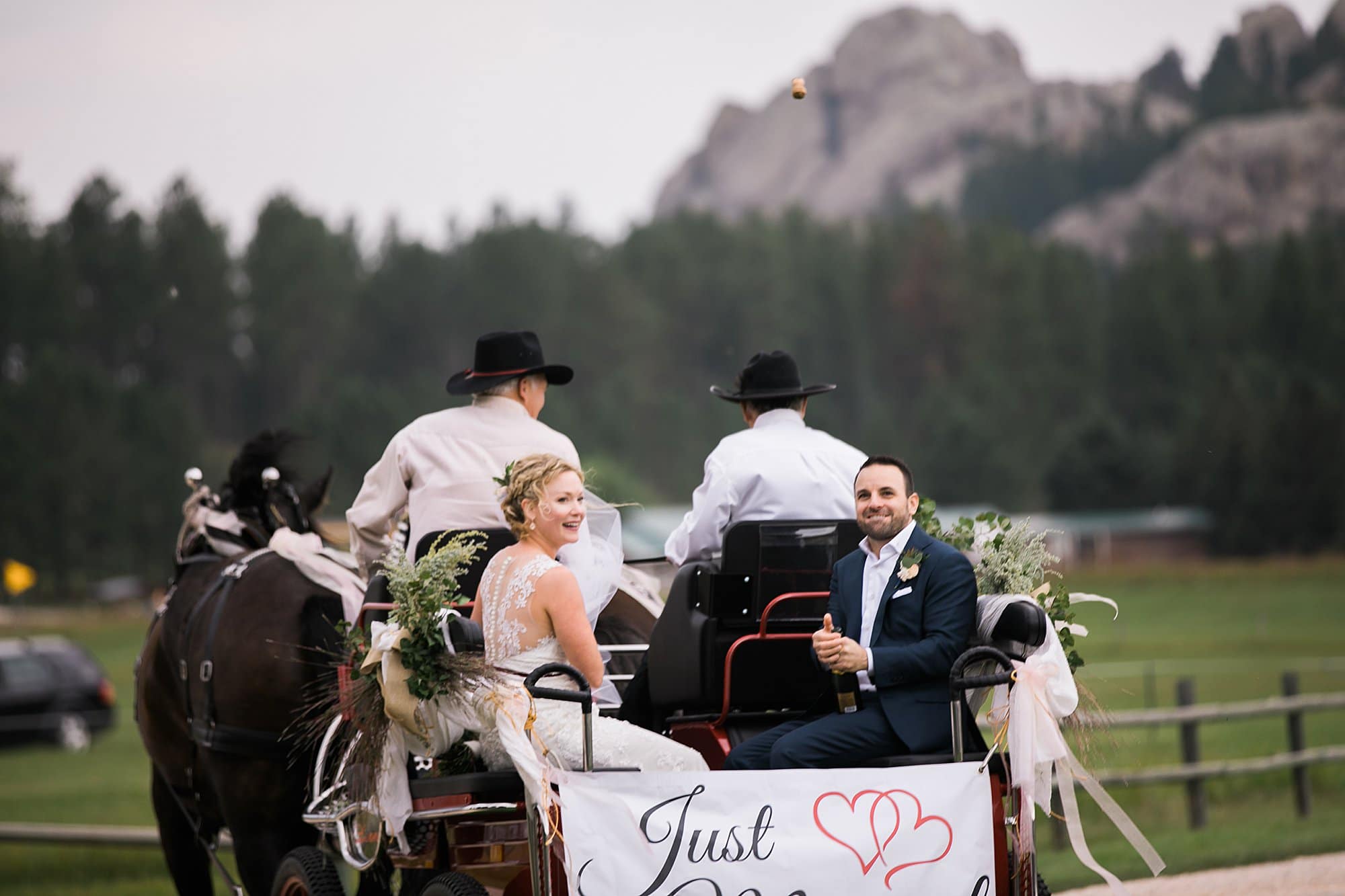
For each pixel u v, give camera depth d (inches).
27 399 4734.3
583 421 5487.2
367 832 273.9
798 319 6397.6
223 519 370.0
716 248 6624.0
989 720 246.8
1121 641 1759.4
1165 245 6702.8
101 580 4596.5
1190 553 4414.4
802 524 275.6
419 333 6166.3
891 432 5713.6
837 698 258.7
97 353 5944.9
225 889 616.4
